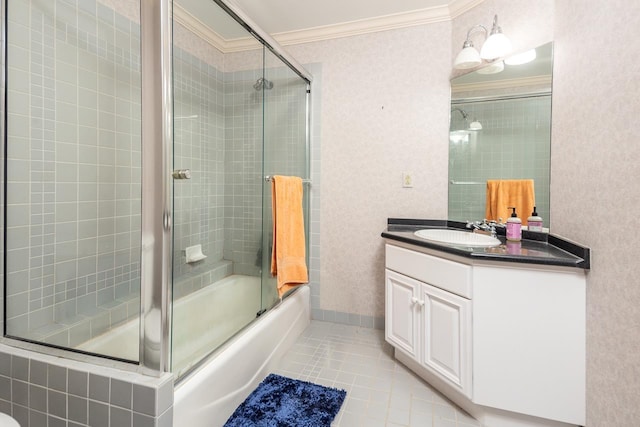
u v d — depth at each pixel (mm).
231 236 2057
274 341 1969
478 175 2137
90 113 1400
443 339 1610
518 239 1764
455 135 2270
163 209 1123
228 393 1477
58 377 1173
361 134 2521
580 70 1421
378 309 2553
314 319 2711
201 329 1666
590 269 1294
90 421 1137
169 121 1146
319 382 1805
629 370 1093
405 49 2396
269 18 2393
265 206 2070
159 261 1120
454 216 2283
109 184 1332
